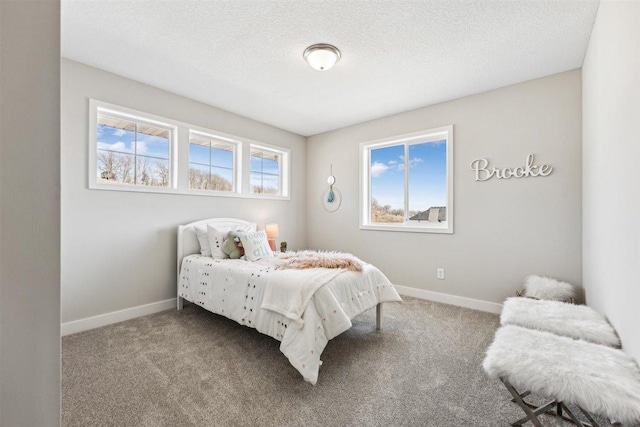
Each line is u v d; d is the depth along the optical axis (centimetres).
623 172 138
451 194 337
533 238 288
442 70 270
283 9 191
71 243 255
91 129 265
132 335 249
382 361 208
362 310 234
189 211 338
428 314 303
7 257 50
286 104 354
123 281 286
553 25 206
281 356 215
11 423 51
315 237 477
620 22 142
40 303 54
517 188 296
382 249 399
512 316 173
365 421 150
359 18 199
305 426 146
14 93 51
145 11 193
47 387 54
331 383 181
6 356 50
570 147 268
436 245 351
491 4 186
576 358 123
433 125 353
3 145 49
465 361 208
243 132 395
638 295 118
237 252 306
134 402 163
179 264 315
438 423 148
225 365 202
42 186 53
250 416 153
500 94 305
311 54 234
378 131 403
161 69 271
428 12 193
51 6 55
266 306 210
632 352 125
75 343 233
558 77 274
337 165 450
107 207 276
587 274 238
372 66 263
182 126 330
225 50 239
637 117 119
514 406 161
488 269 314
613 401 100
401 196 394
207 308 273
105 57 251
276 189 455
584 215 250
